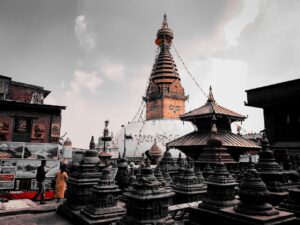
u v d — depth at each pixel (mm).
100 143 50375
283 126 26516
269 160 12727
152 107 73750
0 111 19844
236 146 24016
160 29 77500
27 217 11000
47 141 21203
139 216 7309
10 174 17531
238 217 7031
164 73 73375
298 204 8492
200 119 28641
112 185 9734
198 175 13602
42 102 33438
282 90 26328
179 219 10562
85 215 9508
